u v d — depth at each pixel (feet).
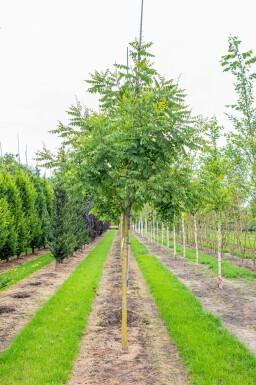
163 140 19.10
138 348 20.94
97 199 21.72
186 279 43.91
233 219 64.28
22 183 71.51
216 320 25.46
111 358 19.45
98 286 39.93
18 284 41.04
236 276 44.75
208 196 22.77
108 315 27.58
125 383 16.39
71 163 18.42
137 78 21.16
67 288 36.83
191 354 19.21
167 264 57.77
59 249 53.57
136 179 18.89
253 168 31.68
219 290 37.14
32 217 71.41
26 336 22.25
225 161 35.06
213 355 19.01
